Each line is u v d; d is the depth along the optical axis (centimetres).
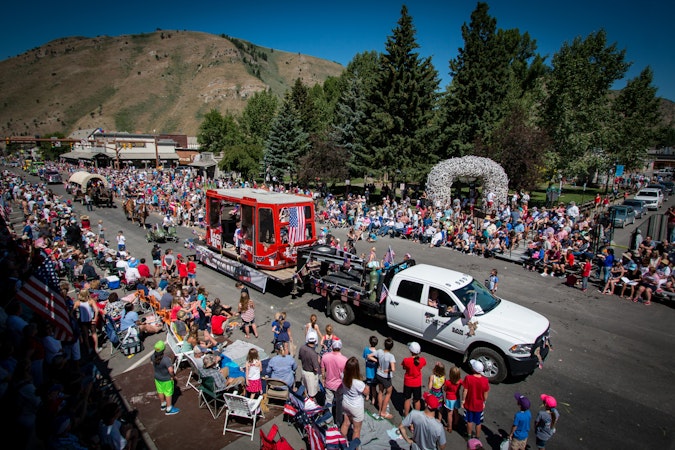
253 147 5575
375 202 3819
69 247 1800
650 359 992
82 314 994
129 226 2677
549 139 3259
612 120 3825
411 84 3500
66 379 642
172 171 5888
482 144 3453
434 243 2188
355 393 647
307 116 5631
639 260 1488
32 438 525
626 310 1310
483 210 2806
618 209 2681
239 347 929
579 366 956
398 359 972
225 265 1570
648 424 749
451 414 708
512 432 627
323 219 2862
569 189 4866
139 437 697
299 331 1116
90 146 7725
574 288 1528
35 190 3697
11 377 568
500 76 4081
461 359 970
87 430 618
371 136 3659
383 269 1160
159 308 1200
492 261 1900
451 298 931
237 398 706
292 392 745
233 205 1670
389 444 677
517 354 832
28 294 811
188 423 737
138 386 855
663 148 9488
